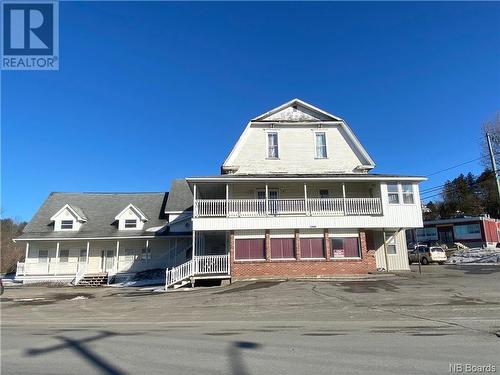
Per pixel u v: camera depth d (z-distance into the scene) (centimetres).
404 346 716
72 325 1129
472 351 669
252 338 826
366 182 2614
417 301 1386
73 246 3325
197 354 683
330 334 857
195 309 1427
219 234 2805
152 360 646
